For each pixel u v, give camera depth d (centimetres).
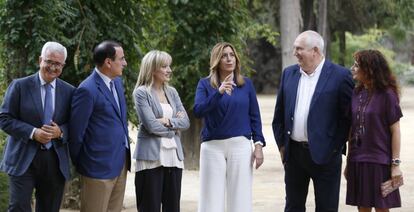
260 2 4847
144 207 1256
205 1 2156
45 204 1142
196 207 1802
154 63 1259
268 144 3453
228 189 1258
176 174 1276
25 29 1491
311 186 2075
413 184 2162
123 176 1190
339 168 1225
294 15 3969
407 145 3344
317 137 1190
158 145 1247
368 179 1145
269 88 8706
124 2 1717
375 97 1141
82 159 1153
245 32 2441
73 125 1132
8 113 1113
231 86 1210
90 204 1150
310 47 1193
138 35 1761
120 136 1163
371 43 7181
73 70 1670
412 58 9544
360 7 5012
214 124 1242
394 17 4966
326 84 1196
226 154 1247
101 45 1153
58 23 1592
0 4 1495
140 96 1244
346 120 1207
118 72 1159
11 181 1120
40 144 1112
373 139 1141
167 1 2108
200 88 1256
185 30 2173
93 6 1678
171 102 1283
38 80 1130
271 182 2258
